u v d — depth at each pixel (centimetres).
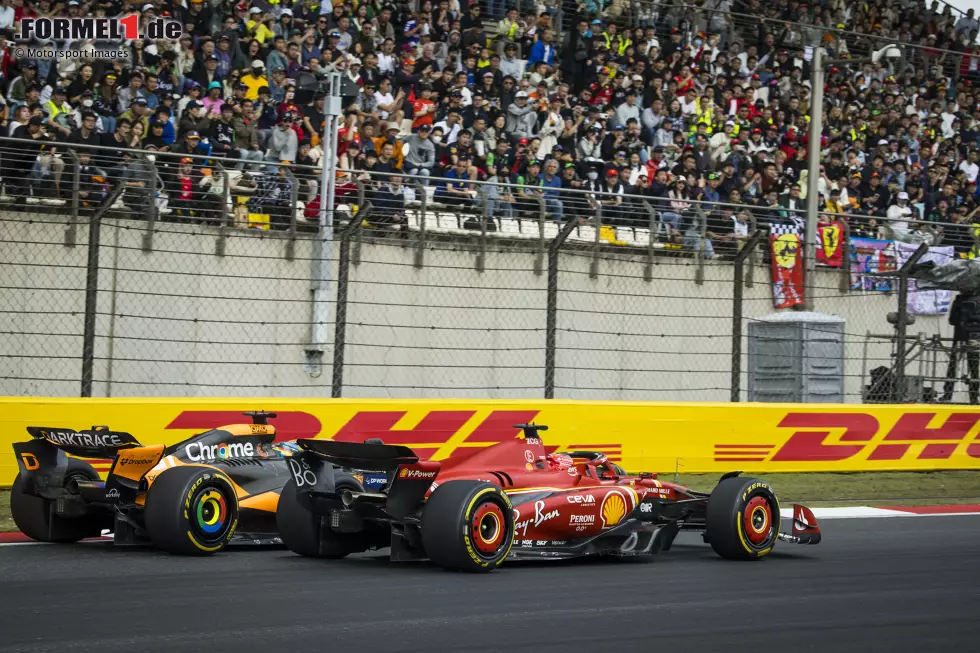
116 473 1983
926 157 5541
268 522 2077
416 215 3394
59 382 3014
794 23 5434
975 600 1711
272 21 4112
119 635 1293
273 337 3241
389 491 1789
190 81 3853
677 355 3762
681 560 2055
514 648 1293
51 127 3316
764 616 1531
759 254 3881
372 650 1255
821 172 5044
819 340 3400
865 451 3409
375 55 4234
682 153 4397
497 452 1969
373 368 3353
